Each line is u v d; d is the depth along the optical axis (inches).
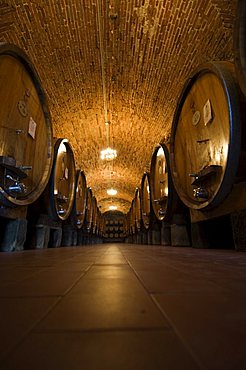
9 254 128.8
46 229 212.2
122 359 17.0
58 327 23.6
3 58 138.0
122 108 369.4
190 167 180.9
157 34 222.2
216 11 176.7
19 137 156.1
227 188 124.4
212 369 15.5
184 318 25.9
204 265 72.2
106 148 529.0
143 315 26.9
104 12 203.2
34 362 16.9
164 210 245.9
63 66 259.3
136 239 582.6
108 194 962.1
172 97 303.4
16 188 135.3
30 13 187.8
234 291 38.2
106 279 49.5
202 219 163.5
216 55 212.1
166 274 55.6
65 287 41.9
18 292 38.4
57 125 369.4
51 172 212.8
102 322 24.8
